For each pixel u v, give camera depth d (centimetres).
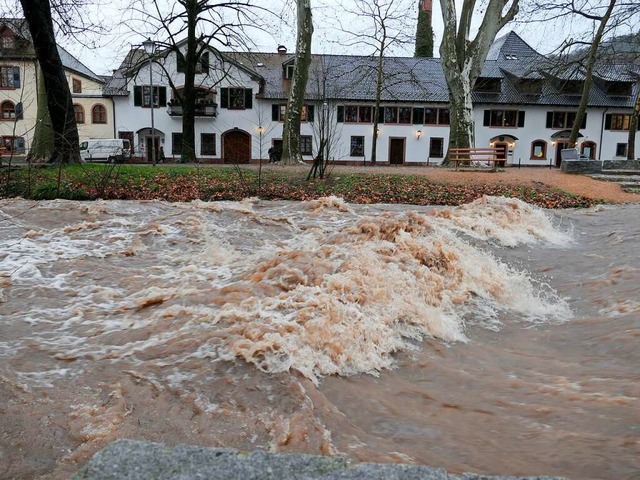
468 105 2283
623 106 4572
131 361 460
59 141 1741
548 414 393
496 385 447
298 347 465
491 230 924
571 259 829
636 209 1316
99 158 3853
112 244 913
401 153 4525
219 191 1368
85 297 655
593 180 1797
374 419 388
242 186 1406
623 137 4656
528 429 373
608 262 785
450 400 421
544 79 4366
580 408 399
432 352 518
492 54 5138
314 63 4650
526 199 1432
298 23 2209
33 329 550
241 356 447
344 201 1289
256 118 4434
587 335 555
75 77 4716
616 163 2055
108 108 4347
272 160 3148
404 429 374
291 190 1394
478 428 377
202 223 1041
